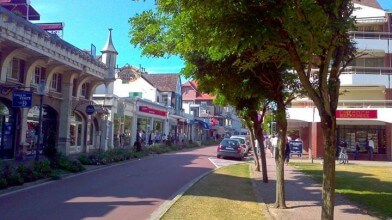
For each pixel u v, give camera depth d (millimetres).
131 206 10359
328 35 6457
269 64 10867
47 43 21172
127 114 38781
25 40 19016
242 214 9742
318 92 6824
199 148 47188
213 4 6004
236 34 6055
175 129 56969
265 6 5867
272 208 11062
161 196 12062
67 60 23828
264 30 5832
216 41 6551
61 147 25484
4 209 9523
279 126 11508
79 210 9656
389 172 22562
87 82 30250
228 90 12539
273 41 6344
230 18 6039
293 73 12203
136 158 27188
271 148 35469
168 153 35031
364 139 36250
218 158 31047
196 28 6691
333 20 6238
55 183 14312
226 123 95500
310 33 6320
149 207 10297
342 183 17188
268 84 11500
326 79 6535
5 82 19453
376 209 11258
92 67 27875
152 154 32062
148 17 11609
